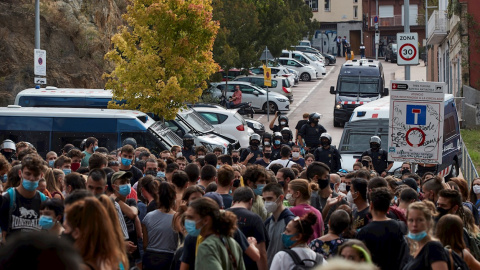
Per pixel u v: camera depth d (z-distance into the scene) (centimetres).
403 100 2528
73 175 1412
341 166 3094
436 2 8919
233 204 1276
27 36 5194
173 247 1398
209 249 1025
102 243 797
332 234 1231
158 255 1391
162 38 4006
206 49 4094
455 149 3991
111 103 3925
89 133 3403
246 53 7288
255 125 5309
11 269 459
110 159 2012
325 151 2909
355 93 6225
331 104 7619
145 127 3400
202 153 2620
